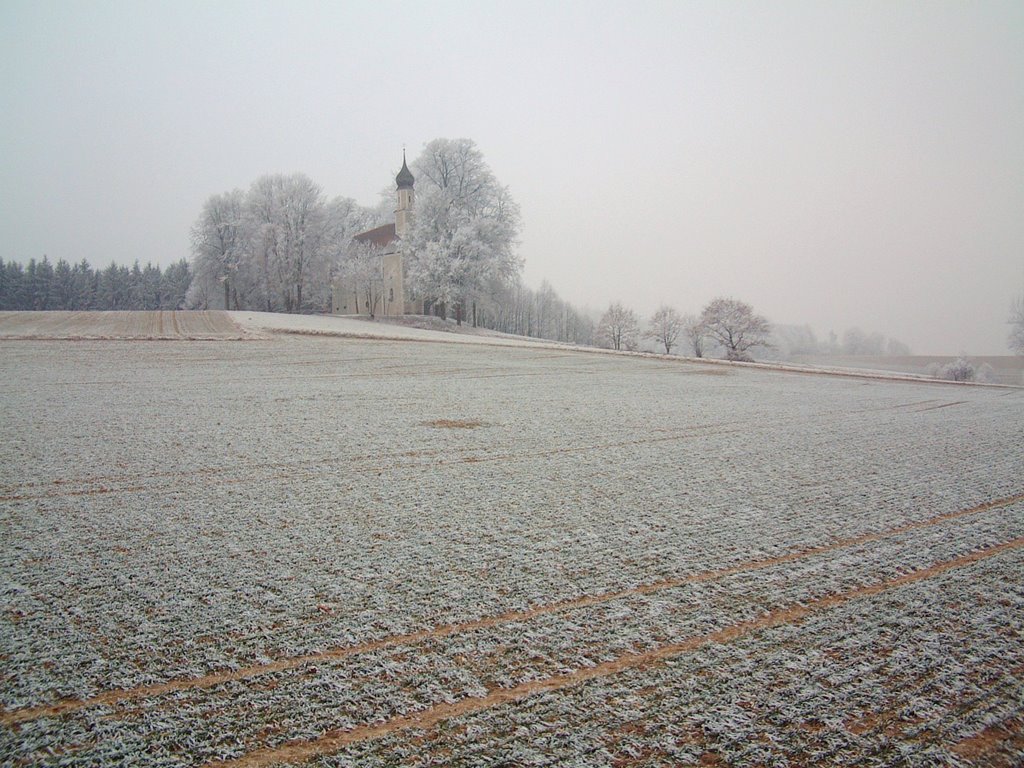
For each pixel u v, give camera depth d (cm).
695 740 383
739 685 441
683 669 461
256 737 384
